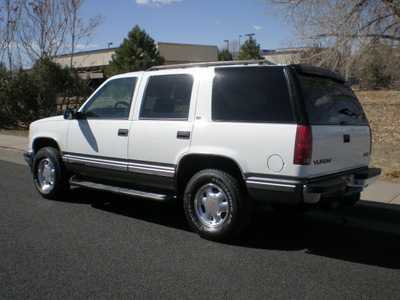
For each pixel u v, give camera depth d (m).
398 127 13.41
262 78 4.37
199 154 4.62
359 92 25.47
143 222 5.45
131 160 5.30
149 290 3.50
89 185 5.82
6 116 16.56
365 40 12.60
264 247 4.57
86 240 4.71
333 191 4.28
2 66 18.03
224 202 4.58
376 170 5.04
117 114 5.58
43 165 6.55
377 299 3.38
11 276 3.75
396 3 12.25
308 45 13.52
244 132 4.32
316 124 4.17
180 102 4.93
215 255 4.30
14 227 5.14
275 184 4.14
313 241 4.79
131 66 36.09
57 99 16.97
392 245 4.68
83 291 3.47
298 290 3.53
